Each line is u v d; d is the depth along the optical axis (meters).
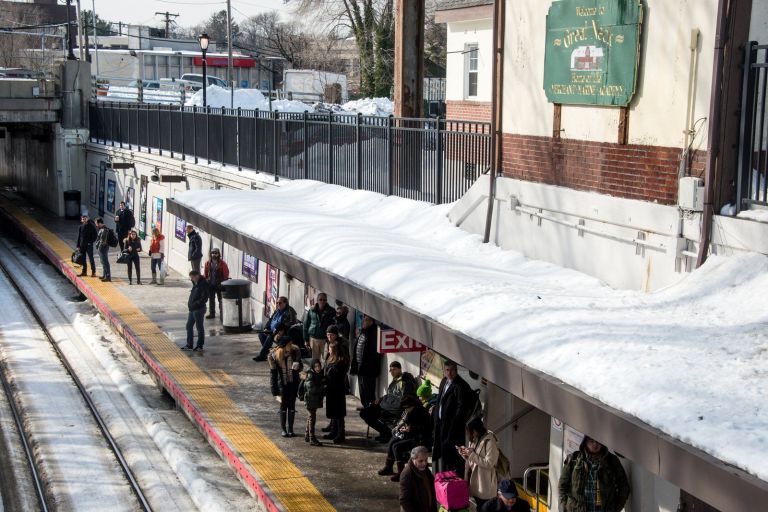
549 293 10.39
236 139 25.88
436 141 16.06
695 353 7.54
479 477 10.98
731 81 9.24
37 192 48.69
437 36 56.47
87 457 15.86
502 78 13.37
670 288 9.48
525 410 12.02
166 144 32.28
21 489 14.66
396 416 13.99
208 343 21.00
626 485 9.26
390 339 13.88
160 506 13.59
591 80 11.23
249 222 17.59
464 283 11.05
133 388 19.20
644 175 10.48
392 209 17.00
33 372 21.36
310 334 17.39
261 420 15.76
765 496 5.51
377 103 41.81
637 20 10.40
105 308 24.78
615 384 7.26
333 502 12.32
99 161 41.22
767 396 6.55
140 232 34.97
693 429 6.30
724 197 9.41
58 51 83.62
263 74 73.88
